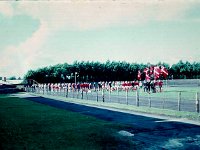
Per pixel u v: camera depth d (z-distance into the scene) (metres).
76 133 10.07
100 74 96.94
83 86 47.91
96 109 18.73
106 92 41.38
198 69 85.31
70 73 93.00
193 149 7.70
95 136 9.48
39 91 53.84
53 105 23.14
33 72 87.44
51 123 12.70
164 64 81.31
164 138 9.09
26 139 9.20
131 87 43.62
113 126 11.45
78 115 15.56
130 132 10.16
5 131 10.78
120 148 7.84
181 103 19.77
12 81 79.38
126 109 18.03
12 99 33.00
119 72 96.44
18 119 14.30
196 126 11.16
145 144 8.31
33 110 19.00
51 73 90.38
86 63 97.06
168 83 57.53
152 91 35.12
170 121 12.48
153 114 15.24
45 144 8.40
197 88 40.53
